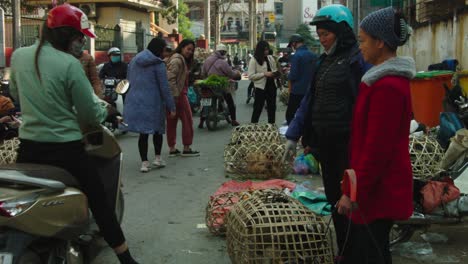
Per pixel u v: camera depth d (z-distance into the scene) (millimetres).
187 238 5262
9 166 3600
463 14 11680
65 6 3855
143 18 34906
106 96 11633
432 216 4559
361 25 3104
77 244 3939
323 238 3953
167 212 6109
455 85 8586
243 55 62031
